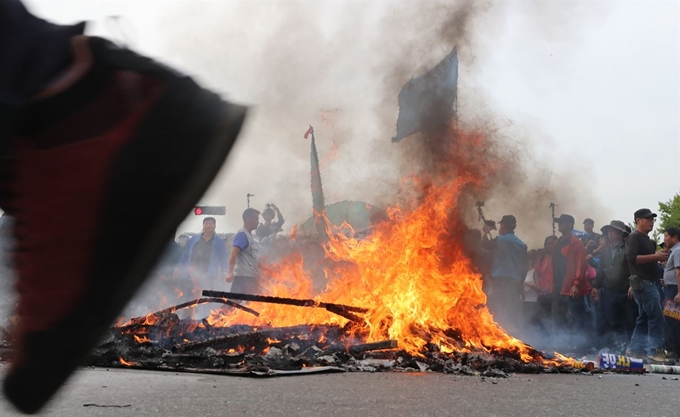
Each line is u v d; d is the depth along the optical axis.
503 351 6.63
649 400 3.95
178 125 1.31
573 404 3.69
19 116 1.21
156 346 6.30
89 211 1.28
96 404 3.30
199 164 1.32
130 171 1.28
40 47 1.26
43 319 1.30
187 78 1.37
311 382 4.58
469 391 4.21
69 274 1.29
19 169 1.28
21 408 1.33
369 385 4.45
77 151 1.27
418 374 5.42
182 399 3.55
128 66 1.31
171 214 1.33
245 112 1.35
